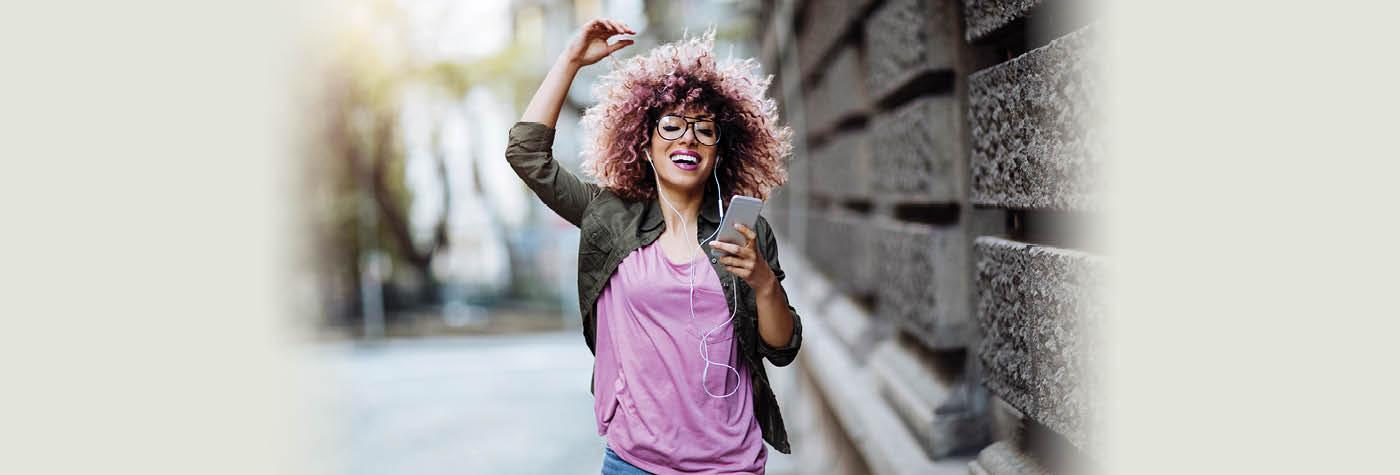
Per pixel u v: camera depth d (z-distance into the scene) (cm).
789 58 761
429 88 2030
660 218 219
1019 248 228
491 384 992
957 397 308
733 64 225
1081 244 204
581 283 222
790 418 578
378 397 910
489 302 2291
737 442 213
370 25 1864
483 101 2097
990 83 244
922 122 317
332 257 2075
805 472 476
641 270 214
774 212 988
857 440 365
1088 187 190
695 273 212
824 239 630
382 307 2181
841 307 539
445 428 734
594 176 228
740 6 1002
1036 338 219
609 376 220
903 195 359
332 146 1975
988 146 247
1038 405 219
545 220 2247
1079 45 192
